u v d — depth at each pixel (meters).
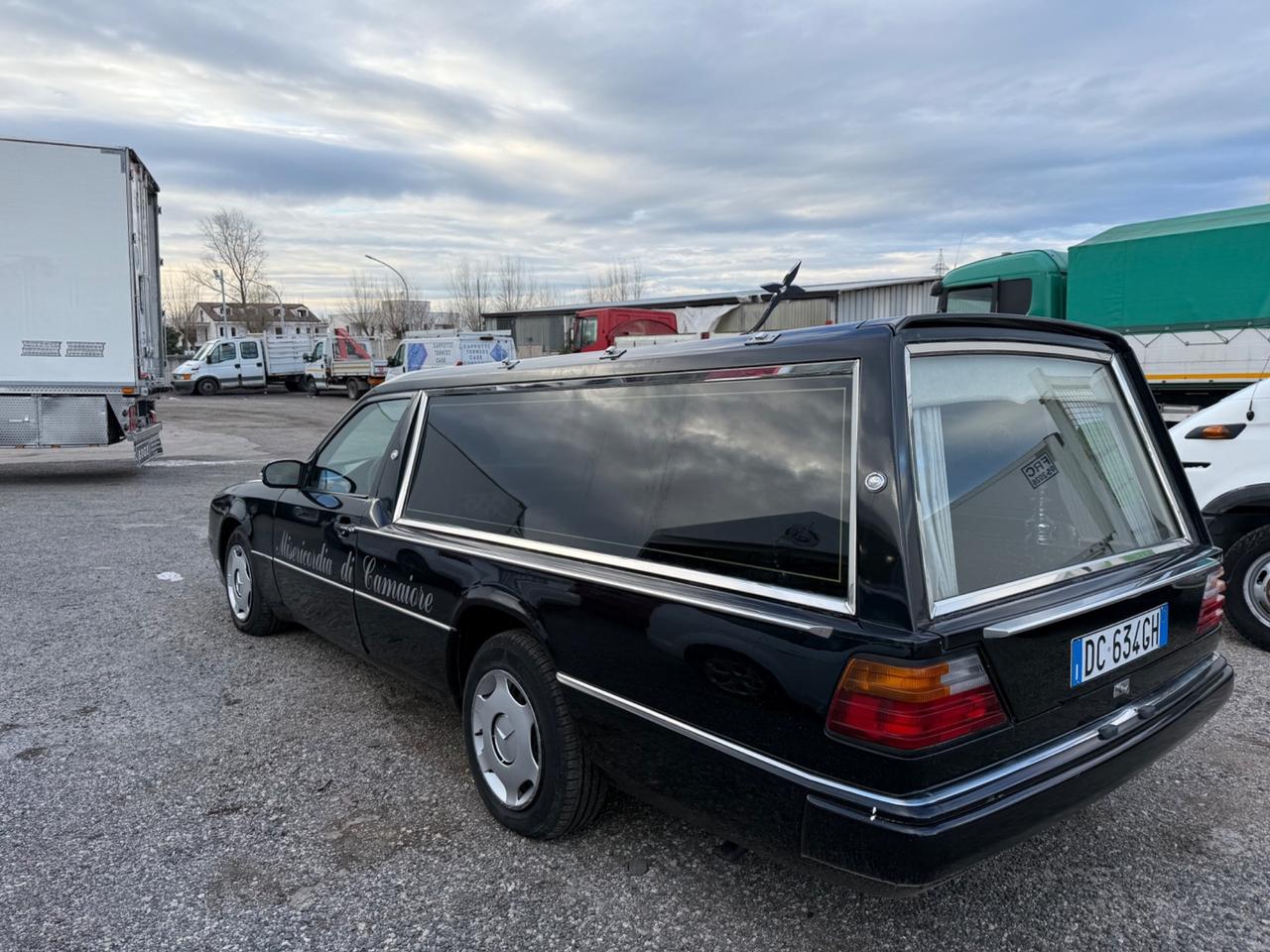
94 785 3.43
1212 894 2.74
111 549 7.70
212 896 2.73
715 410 2.56
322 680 4.55
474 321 64.19
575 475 2.96
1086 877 2.84
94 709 4.17
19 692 4.37
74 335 11.19
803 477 2.29
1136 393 3.08
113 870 2.88
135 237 11.45
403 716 4.11
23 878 2.82
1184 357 10.30
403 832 3.12
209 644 5.12
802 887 2.78
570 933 2.57
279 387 40.88
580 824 2.98
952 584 2.17
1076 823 3.16
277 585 4.73
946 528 2.20
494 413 3.41
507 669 3.05
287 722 4.04
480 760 3.20
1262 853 2.96
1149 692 2.68
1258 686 4.38
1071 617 2.33
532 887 2.79
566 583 2.80
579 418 3.01
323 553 4.18
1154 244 10.41
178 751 3.74
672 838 3.07
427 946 2.51
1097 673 2.44
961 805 2.06
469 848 3.01
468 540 3.30
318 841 3.05
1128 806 3.28
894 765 2.01
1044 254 11.67
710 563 2.45
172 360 60.22
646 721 2.56
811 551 2.22
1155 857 2.95
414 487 3.71
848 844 2.07
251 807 3.28
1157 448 3.09
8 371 10.97
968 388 2.43
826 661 2.11
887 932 2.56
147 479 12.53
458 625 3.27
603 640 2.67
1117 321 10.78
